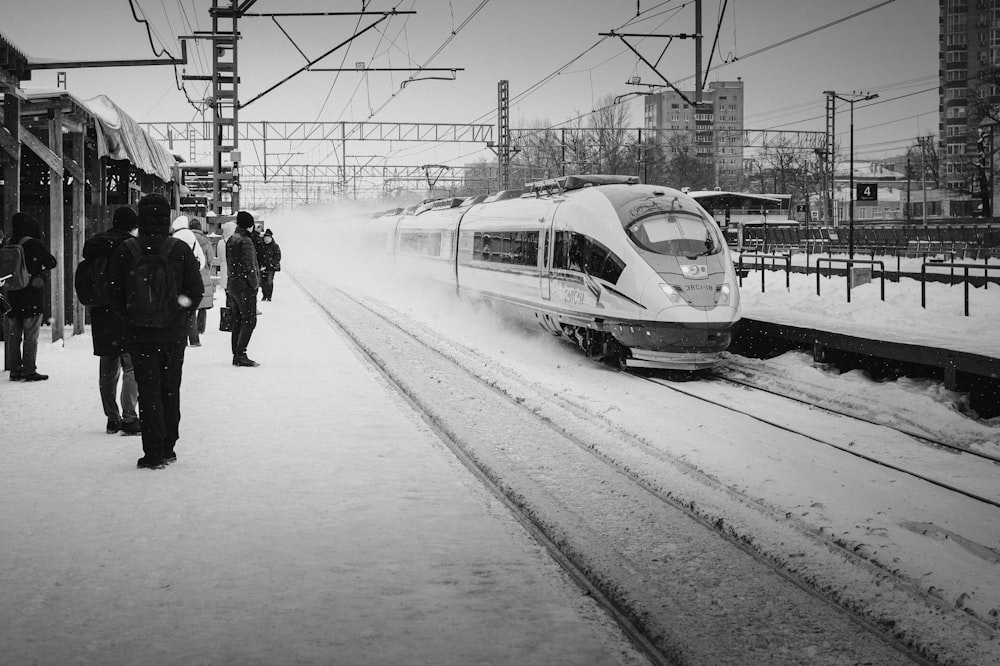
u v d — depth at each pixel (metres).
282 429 9.17
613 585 5.09
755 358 16.30
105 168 20.06
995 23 139.88
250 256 13.42
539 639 4.39
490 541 5.83
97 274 8.57
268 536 5.86
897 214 115.19
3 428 9.12
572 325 16.06
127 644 4.29
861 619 4.89
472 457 8.23
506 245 19.44
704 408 11.35
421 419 9.77
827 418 10.87
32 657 4.15
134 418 8.85
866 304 20.86
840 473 8.16
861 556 5.82
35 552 5.52
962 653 4.39
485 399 11.13
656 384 13.30
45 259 11.88
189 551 5.57
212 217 29.84
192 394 11.21
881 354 13.14
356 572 5.25
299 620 4.57
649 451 8.72
